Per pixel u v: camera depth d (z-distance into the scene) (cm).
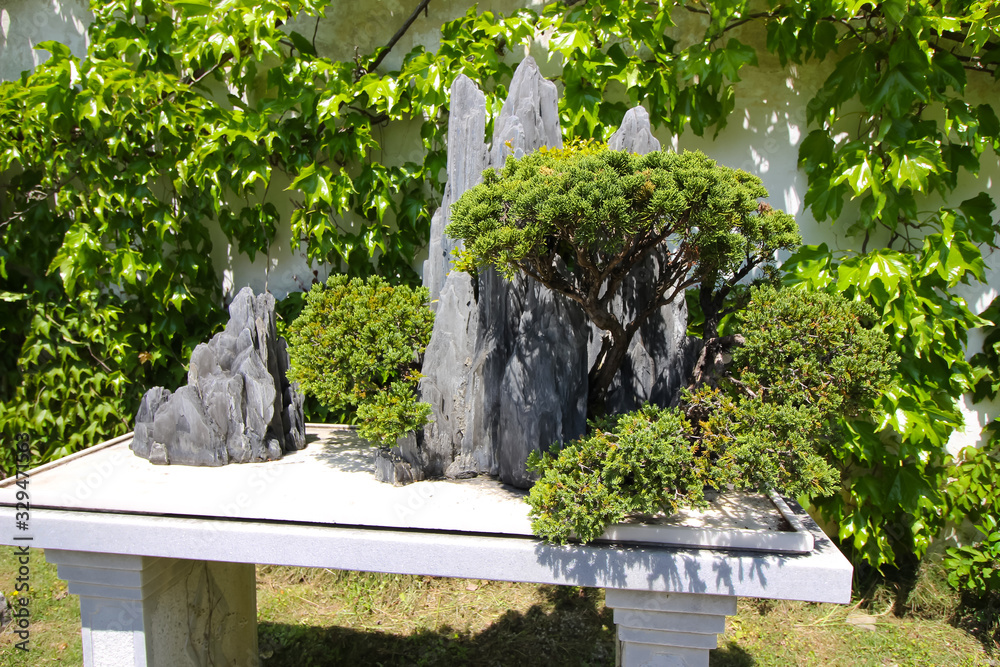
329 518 167
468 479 198
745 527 161
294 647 257
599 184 147
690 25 279
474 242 152
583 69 261
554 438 181
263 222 297
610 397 207
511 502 176
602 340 205
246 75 288
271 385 219
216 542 167
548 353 181
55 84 270
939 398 260
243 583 232
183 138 291
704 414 169
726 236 155
